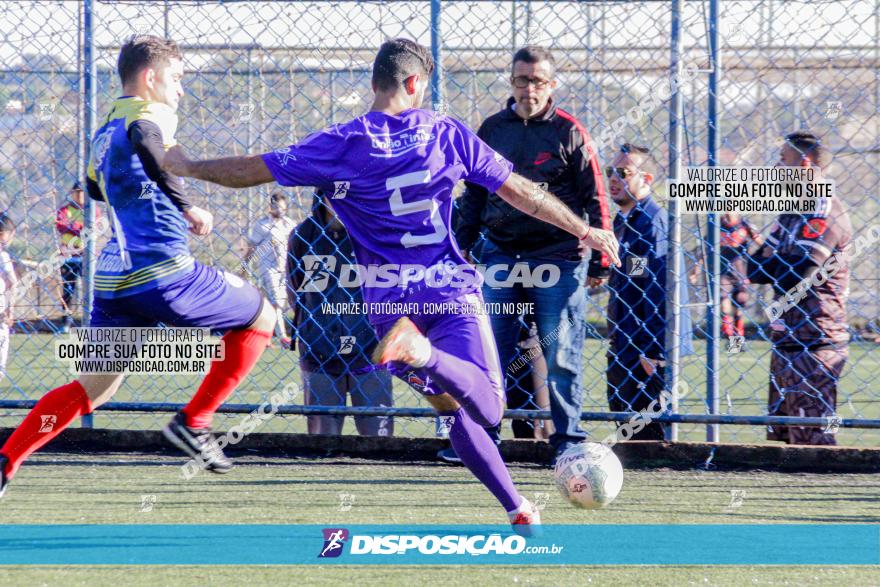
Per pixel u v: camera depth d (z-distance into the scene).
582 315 13.41
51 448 14.47
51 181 17.38
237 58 15.74
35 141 17.16
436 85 14.47
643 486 12.58
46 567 8.90
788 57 17.42
